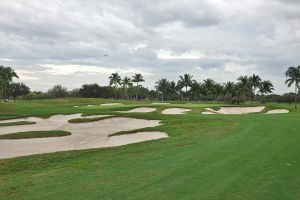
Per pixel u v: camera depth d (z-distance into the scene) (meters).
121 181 13.33
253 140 23.34
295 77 101.12
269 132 27.66
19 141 31.64
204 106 72.31
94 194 11.77
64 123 50.09
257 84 147.75
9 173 16.95
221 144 21.72
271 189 11.90
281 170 14.55
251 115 51.41
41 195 11.85
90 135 36.59
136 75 161.88
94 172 15.02
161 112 62.12
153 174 14.25
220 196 11.24
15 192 12.36
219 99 161.00
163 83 181.00
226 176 13.69
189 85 172.25
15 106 88.25
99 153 20.61
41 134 34.06
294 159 16.78
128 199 11.19
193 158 17.28
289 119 41.72
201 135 26.81
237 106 75.06
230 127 32.25
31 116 55.94
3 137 32.62
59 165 17.58
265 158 17.05
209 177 13.58
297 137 24.50
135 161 17.06
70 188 12.56
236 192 11.62
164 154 18.67
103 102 111.69
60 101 118.25
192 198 11.12
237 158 17.11
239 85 141.75
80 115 56.22
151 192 11.84
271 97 166.38
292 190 11.78
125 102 117.56
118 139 31.77
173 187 12.34
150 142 24.08
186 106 71.12
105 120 47.94
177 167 15.39
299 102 151.38
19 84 180.62
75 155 20.62
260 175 13.76
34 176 14.88
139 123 45.41
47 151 27.30
